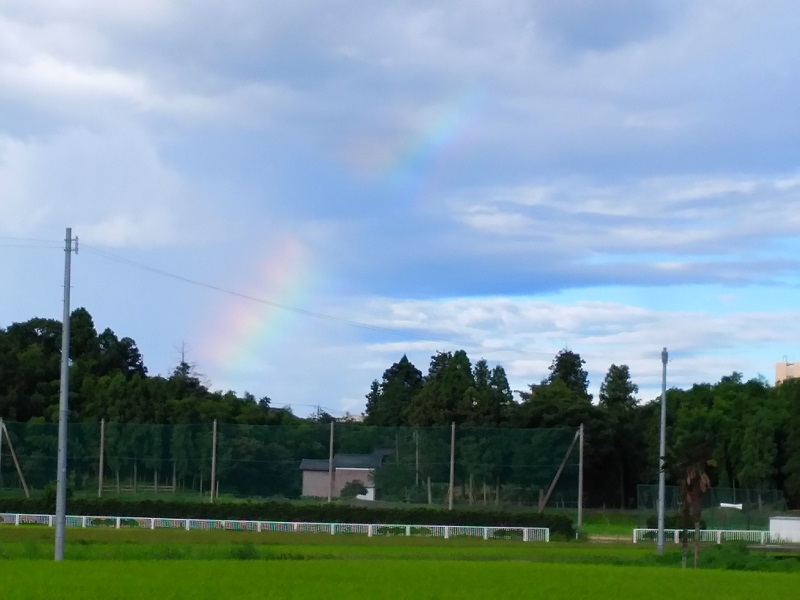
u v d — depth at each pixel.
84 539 56.22
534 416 107.38
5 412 108.56
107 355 131.12
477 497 79.44
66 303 43.19
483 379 133.50
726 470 108.88
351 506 73.38
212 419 110.44
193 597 30.84
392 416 138.50
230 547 51.09
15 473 79.81
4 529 62.94
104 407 108.19
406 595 32.56
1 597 30.12
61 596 30.42
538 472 78.69
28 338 130.75
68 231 43.31
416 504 79.81
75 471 81.06
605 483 109.31
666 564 52.75
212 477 77.31
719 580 41.28
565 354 142.38
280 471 82.19
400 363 166.75
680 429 109.50
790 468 101.38
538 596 33.41
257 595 31.45
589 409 107.88
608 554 57.31
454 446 78.38
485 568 43.38
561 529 71.62
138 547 49.78
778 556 56.66
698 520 52.19
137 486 81.00
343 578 37.03
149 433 81.25
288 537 63.91
